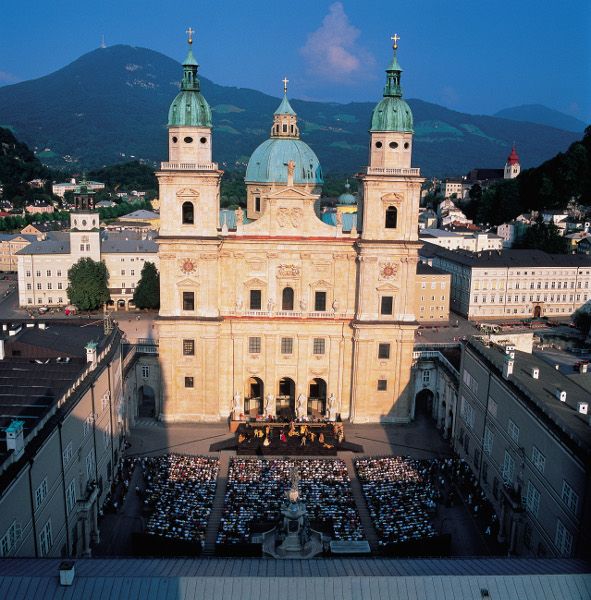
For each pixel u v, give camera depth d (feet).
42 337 309.83
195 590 152.97
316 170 426.51
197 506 279.28
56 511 223.30
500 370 291.38
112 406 306.14
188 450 344.90
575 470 208.44
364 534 264.72
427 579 157.48
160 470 313.32
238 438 348.59
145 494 294.46
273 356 380.58
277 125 424.05
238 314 375.45
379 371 378.73
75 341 311.06
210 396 377.71
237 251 370.32
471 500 295.89
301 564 166.40
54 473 221.05
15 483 187.21
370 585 155.63
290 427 354.33
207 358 372.58
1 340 284.00
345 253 372.38
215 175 354.33
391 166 360.69
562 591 157.17
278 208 368.68
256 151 424.87
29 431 208.44
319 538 244.63
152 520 266.77
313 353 382.01
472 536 270.05
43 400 237.86
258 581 155.22
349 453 345.31
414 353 388.78
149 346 387.75
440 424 378.94
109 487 296.51
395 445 356.59
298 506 233.35
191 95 353.10
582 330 638.53
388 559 171.32
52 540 219.20
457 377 351.67
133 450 343.26
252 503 280.92
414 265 367.04
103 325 350.02
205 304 367.66
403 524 268.21
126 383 355.56
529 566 167.12
